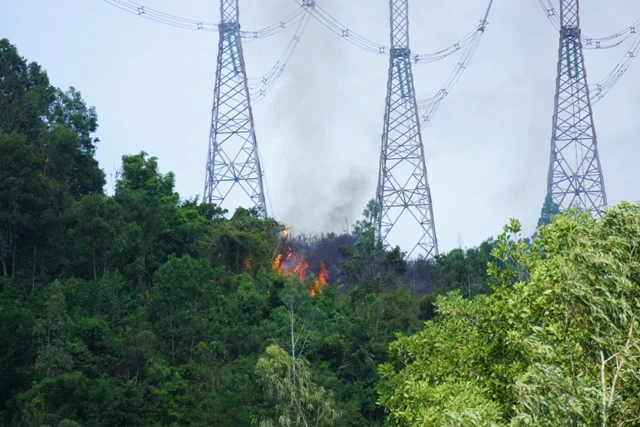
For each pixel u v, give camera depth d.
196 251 88.25
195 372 67.06
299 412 51.03
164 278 73.19
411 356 42.00
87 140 91.06
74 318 68.75
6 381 62.78
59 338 64.94
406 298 84.81
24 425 57.66
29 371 63.25
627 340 26.44
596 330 26.97
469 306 41.81
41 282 76.81
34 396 60.28
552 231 36.66
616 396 26.27
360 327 73.69
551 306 32.78
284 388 50.97
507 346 36.34
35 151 82.69
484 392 35.59
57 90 93.00
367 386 70.38
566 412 25.58
